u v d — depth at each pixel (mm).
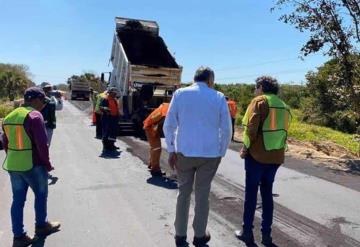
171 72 13336
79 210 5148
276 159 4027
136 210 5180
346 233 4480
